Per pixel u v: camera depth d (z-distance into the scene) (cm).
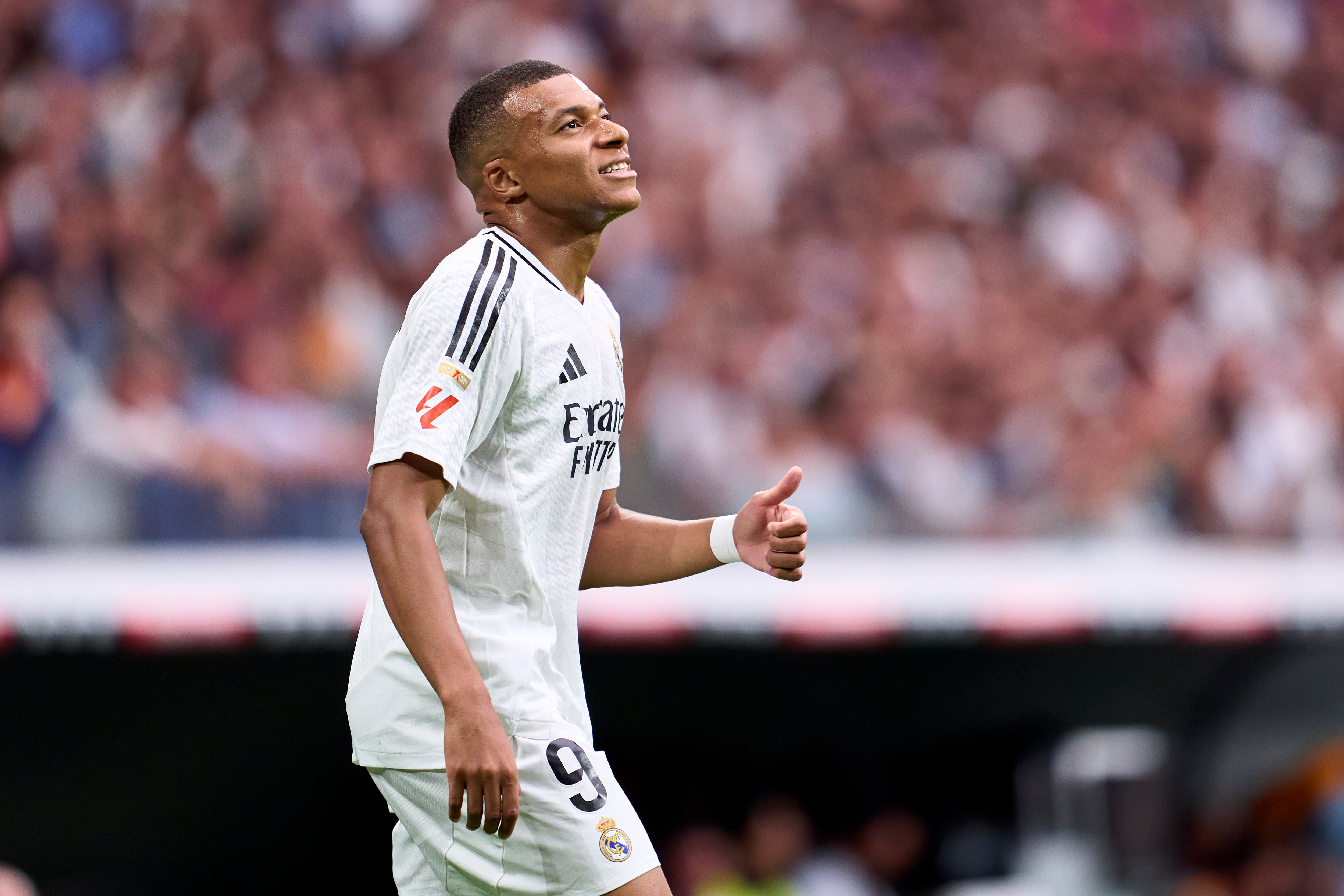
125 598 2412
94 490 2566
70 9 3116
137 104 3100
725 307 3531
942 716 3194
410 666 968
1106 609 2961
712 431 3288
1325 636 3120
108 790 2597
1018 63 4362
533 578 985
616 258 3469
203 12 3250
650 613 2611
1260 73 4744
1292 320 4403
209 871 2694
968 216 4072
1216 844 3238
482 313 942
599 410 1019
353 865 2806
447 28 3584
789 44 4056
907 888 3136
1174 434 3812
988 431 3628
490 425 955
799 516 1079
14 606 2353
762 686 3081
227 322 2923
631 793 3003
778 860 2786
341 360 3044
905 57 4206
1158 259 4259
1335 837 3172
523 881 956
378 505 898
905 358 3675
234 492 2689
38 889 2542
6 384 2558
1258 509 3812
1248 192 4550
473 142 1020
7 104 2988
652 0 3906
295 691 2703
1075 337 3966
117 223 2927
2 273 2775
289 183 3181
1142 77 4534
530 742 959
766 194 3812
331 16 3409
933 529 3334
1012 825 3161
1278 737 3344
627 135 1038
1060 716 3241
